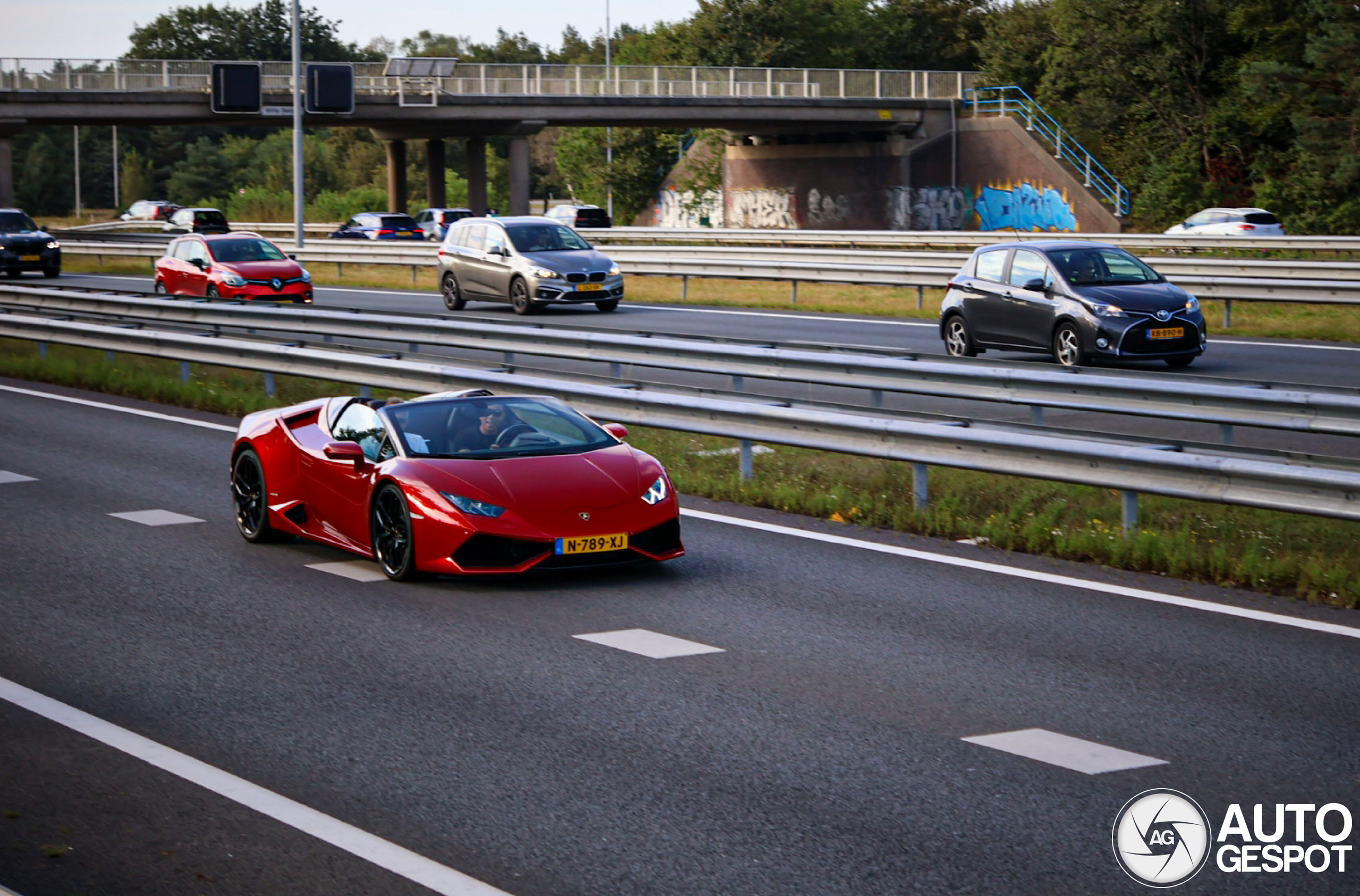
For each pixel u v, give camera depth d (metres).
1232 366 19.00
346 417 9.95
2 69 52.56
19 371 21.34
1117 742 6.00
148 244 52.72
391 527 9.13
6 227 40.28
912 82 64.75
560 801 5.37
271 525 10.22
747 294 33.75
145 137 144.12
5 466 13.74
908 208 65.06
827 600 8.55
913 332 24.02
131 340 19.94
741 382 15.86
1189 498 9.27
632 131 77.06
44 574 9.41
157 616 8.32
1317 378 17.56
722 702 6.61
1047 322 18.81
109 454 14.44
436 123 61.53
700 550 10.05
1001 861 4.79
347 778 5.64
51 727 6.30
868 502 11.16
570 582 9.12
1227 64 56.59
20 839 5.04
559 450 9.36
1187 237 35.06
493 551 8.70
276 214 90.44
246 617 8.30
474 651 7.52
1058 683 6.84
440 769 5.74
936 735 6.11
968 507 11.00
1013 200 61.72
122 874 4.73
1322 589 8.51
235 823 5.17
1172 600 8.45
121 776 5.68
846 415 11.12
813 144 69.19
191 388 18.41
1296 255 34.53
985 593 8.68
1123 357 18.11
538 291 27.94
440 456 9.18
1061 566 9.41
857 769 5.70
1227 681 6.85
